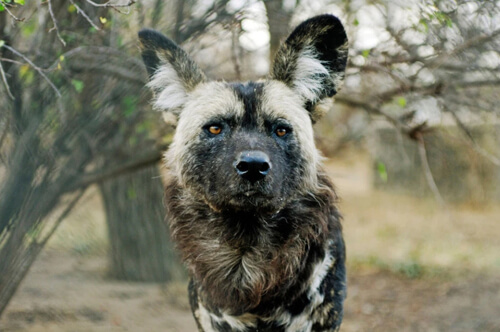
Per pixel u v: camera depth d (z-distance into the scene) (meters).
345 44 1.20
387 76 1.48
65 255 2.42
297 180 1.16
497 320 1.73
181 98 1.22
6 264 1.38
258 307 1.15
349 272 2.36
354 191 4.21
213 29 1.42
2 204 1.35
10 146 1.37
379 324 1.75
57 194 1.41
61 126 1.38
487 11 1.39
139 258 2.05
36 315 1.69
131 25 1.42
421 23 1.35
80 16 1.37
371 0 1.45
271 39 1.50
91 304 1.79
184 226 1.18
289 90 1.21
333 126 1.72
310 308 1.16
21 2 1.11
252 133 1.14
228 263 1.15
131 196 1.89
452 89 1.45
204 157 1.15
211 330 1.19
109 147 1.55
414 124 1.48
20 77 1.34
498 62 1.41
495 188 3.51
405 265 2.35
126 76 1.40
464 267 2.34
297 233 1.15
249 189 1.08
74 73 1.39
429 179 1.48
